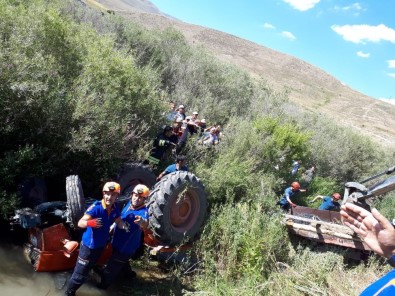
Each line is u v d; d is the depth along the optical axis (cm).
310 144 1314
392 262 125
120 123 628
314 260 588
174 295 468
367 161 1558
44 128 529
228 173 780
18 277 428
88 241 425
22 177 507
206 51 1798
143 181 626
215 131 953
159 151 741
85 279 428
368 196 171
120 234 464
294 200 1099
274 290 495
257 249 555
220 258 564
